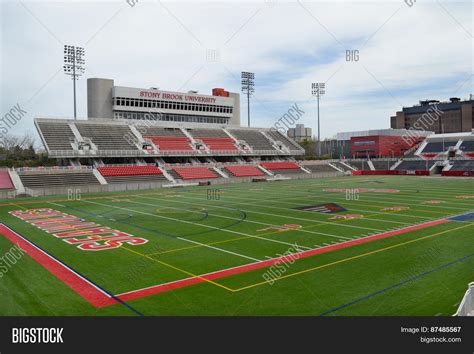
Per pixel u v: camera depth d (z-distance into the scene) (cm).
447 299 1142
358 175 7869
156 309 1093
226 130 7956
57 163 5906
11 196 4219
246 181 6172
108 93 7019
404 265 1486
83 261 1593
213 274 1402
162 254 1688
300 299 1151
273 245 1834
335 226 2281
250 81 8331
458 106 11138
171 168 6038
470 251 1695
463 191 4247
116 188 4881
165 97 7481
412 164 8038
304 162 7812
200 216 2683
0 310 1103
